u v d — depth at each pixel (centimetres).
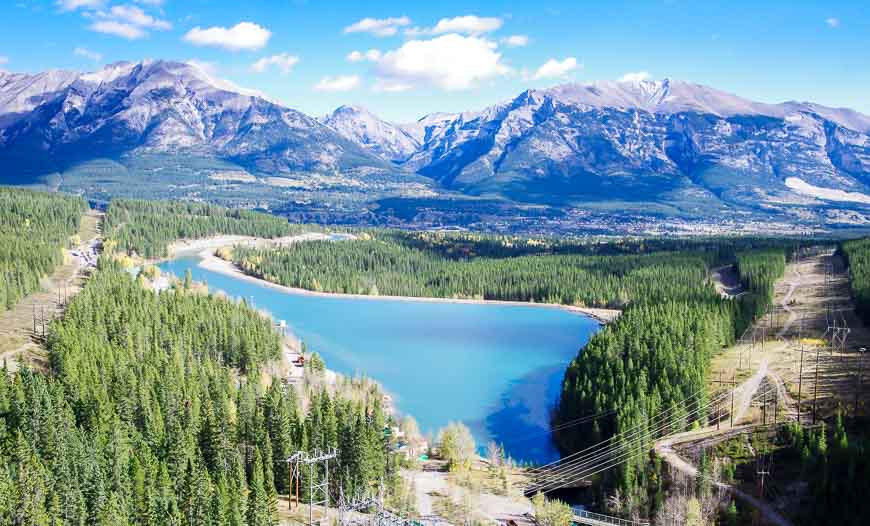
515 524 16688
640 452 18662
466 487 18638
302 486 17162
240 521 14775
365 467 17300
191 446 17450
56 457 15812
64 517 14575
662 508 16925
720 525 16362
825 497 16012
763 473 17150
